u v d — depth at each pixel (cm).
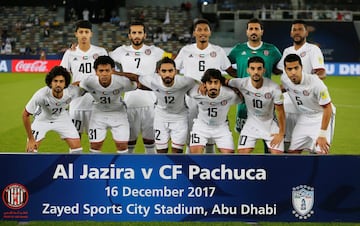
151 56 852
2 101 1769
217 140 764
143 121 874
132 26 840
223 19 3738
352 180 592
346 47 3359
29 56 2941
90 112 855
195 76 830
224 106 741
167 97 764
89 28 829
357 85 2331
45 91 754
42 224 608
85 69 834
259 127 760
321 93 713
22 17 3716
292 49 817
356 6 3712
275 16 3606
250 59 708
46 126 789
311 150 784
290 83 733
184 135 798
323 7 3716
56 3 3816
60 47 3503
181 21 3756
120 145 813
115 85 761
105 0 3762
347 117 1508
